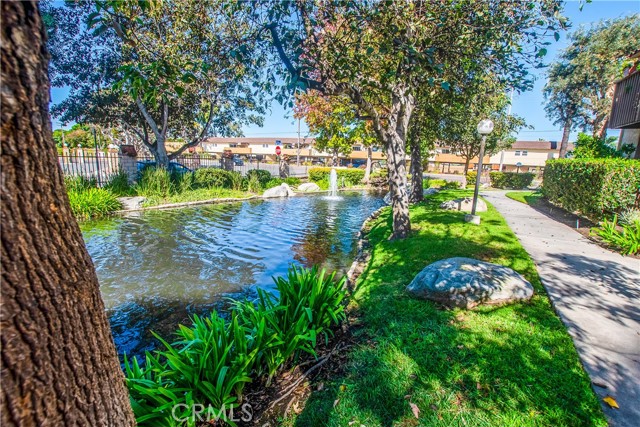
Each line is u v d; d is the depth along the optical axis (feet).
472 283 11.85
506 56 14.10
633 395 7.20
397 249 19.22
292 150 173.88
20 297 2.81
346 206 46.68
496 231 22.13
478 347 9.15
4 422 2.78
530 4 12.46
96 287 3.76
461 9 13.05
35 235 2.92
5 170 2.67
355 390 7.87
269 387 8.59
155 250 22.61
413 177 41.88
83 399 3.47
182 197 44.16
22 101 2.73
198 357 7.80
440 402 7.22
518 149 140.87
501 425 6.49
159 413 6.36
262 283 17.13
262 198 52.75
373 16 11.66
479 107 31.32
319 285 11.12
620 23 71.26
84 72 42.91
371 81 13.73
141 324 12.89
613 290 12.84
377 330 10.58
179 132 61.11
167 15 27.63
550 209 33.42
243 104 50.67
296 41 11.27
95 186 38.45
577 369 8.04
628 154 37.99
